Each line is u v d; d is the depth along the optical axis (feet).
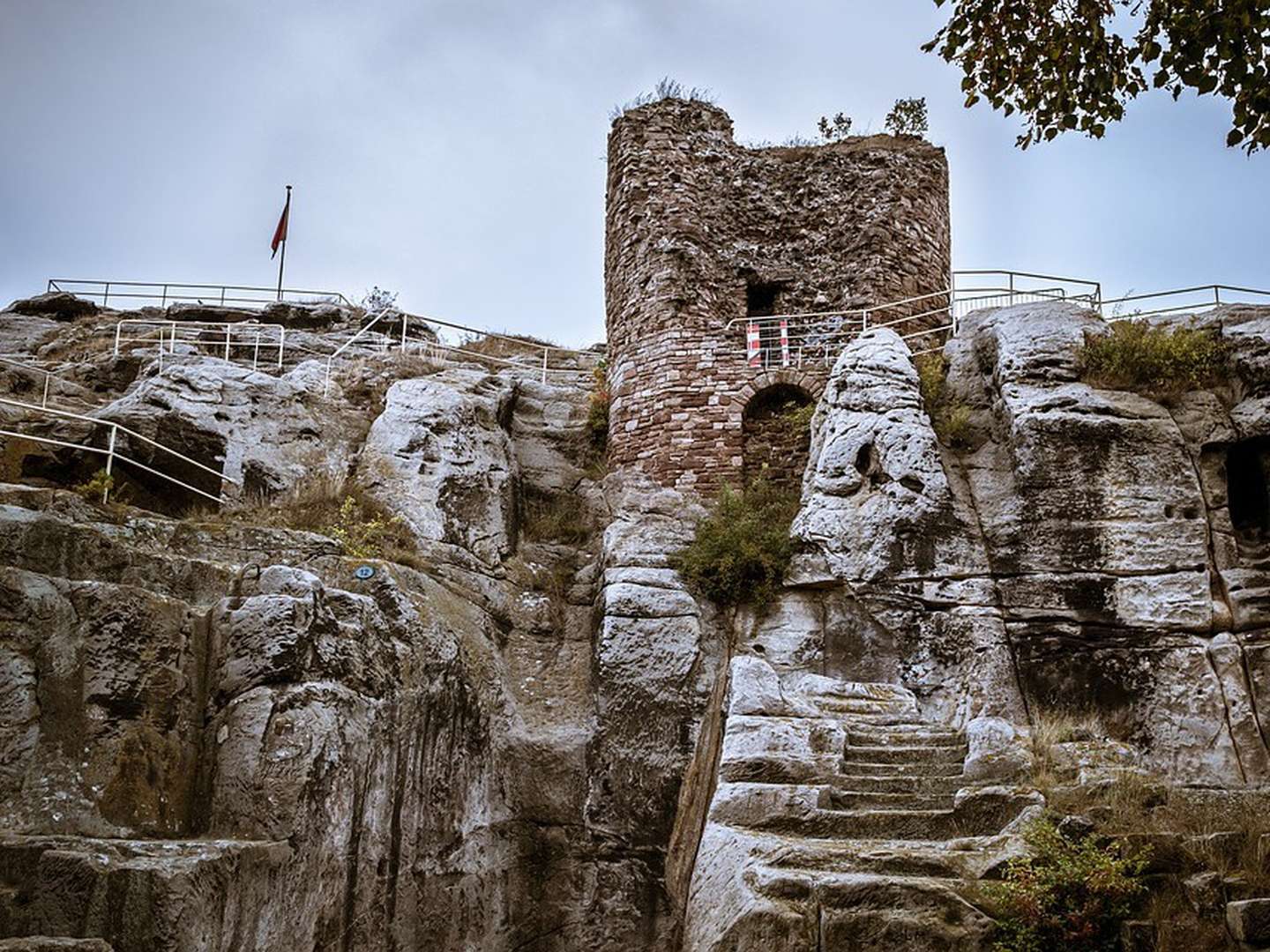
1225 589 48.01
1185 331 53.72
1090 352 53.31
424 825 43.93
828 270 66.18
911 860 35.14
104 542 40.14
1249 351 52.24
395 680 43.45
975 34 38.58
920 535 50.14
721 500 57.36
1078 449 50.42
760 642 50.47
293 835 36.24
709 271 65.51
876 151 68.44
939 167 69.62
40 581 36.68
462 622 50.44
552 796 49.32
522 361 80.79
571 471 64.90
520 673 52.75
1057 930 32.48
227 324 76.84
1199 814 36.11
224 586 41.93
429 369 69.15
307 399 60.59
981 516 50.98
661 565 53.31
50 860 32.04
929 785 40.47
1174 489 49.57
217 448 55.98
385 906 41.22
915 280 66.23
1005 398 52.95
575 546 59.82
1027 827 35.91
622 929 47.60
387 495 55.42
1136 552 48.65
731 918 35.12
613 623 51.31
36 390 63.10
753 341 62.85
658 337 64.44
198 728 37.99
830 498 52.13
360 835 39.99
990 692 47.26
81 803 34.71
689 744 49.24
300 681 38.27
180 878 31.53
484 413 61.67
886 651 49.32
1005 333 55.52
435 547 53.88
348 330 85.97
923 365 57.00
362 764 40.29
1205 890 32.89
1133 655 47.34
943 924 33.06
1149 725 46.34
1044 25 38.06
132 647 37.22
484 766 47.85
